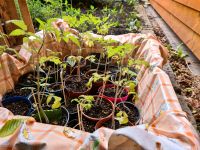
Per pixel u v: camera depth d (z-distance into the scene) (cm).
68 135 91
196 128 144
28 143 86
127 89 154
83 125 130
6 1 190
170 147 73
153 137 75
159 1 486
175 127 93
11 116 98
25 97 150
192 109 171
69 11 299
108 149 78
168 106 110
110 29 297
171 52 264
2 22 192
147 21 358
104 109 142
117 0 512
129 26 306
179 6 319
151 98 134
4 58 155
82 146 82
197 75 223
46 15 301
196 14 244
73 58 155
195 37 242
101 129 86
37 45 171
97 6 463
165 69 212
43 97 150
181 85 205
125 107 144
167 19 400
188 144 82
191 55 267
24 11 200
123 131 75
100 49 207
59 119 131
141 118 135
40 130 92
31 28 211
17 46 206
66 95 158
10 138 87
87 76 182
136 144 73
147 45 186
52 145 86
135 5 488
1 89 153
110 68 196
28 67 178
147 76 150
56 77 180
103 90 151
